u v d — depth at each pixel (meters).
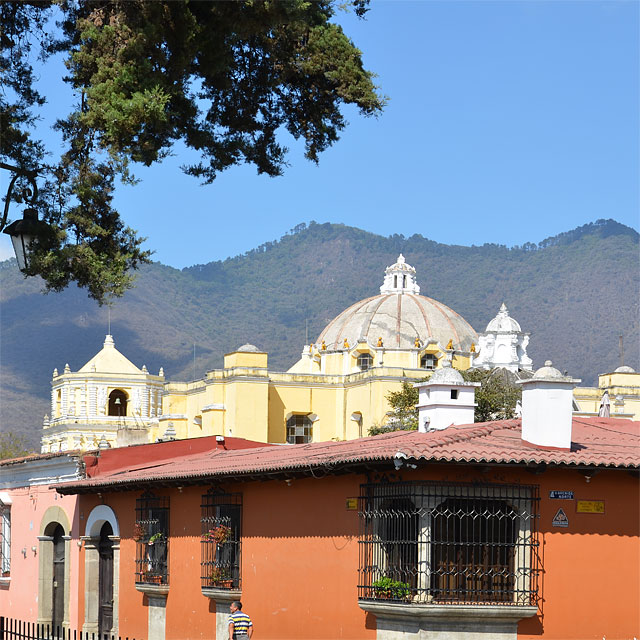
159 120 20.20
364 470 21.66
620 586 21.58
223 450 35.34
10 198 20.27
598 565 21.52
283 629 23.84
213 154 22.67
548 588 21.20
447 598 20.70
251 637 24.77
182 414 90.81
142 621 29.84
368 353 91.94
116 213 21.62
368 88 23.23
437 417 25.52
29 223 18.84
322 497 23.12
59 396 120.69
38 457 36.12
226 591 25.53
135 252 21.73
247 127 23.14
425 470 20.62
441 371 25.84
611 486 21.80
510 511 21.38
